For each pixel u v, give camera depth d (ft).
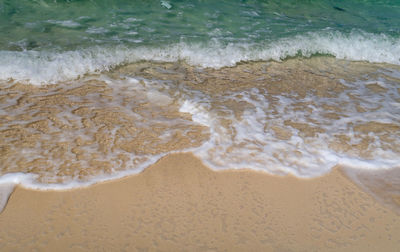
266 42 16.94
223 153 9.07
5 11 16.92
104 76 12.94
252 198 7.68
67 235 6.46
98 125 9.90
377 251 6.56
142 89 12.21
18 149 8.63
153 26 17.37
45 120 9.91
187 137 9.63
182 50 15.42
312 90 13.26
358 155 9.32
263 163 8.79
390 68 16.63
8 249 6.09
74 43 14.79
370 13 24.09
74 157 8.54
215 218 7.08
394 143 9.99
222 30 17.89
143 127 9.97
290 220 7.14
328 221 7.18
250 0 22.77
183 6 20.26
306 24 20.18
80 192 7.50
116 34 16.12
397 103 12.59
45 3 18.19
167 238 6.54
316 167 8.76
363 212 7.49
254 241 6.59
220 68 14.65
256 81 13.70
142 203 7.34
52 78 12.32
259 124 10.43
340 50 17.52
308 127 10.46
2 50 13.46
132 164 8.46
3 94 11.03
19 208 6.98
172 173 8.29
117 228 6.68
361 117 11.34
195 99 11.73
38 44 14.38
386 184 8.38
